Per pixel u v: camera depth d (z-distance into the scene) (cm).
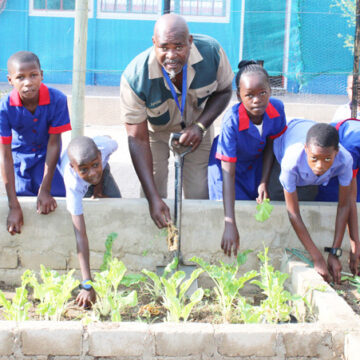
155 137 469
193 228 420
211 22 1101
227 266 399
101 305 368
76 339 298
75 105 511
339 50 1000
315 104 1048
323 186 456
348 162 380
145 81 396
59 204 416
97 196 437
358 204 425
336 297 336
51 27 1157
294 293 379
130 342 299
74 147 364
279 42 1033
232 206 399
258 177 453
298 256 406
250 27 1052
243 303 353
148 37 1171
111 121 1111
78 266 424
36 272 423
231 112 409
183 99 399
